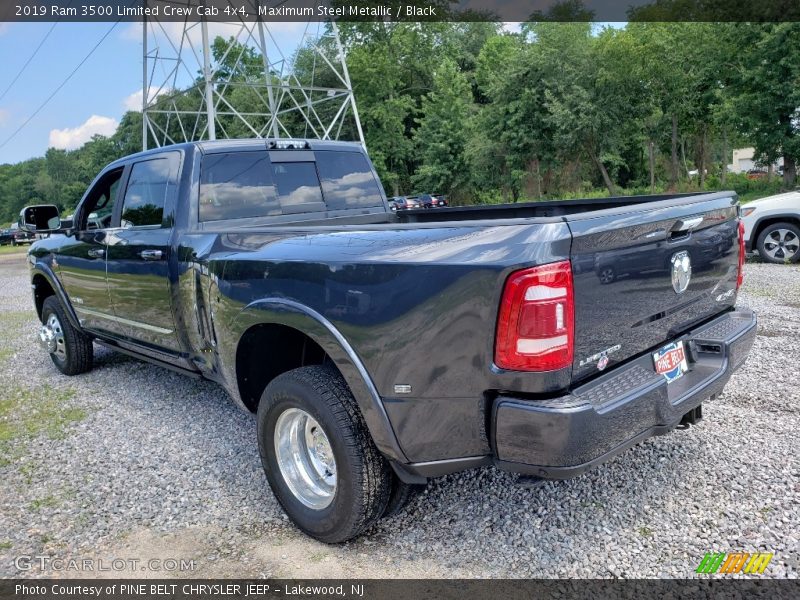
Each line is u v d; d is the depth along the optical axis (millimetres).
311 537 2832
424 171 42062
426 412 2346
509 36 55125
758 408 3973
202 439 4047
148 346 4324
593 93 31078
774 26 25016
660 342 2711
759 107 26188
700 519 2783
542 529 2791
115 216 4449
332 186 4523
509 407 2141
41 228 5391
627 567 2490
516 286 2059
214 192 3881
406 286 2311
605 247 2262
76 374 5781
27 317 9711
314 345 3092
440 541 2754
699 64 29891
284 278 2775
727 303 3230
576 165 36750
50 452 3963
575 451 2104
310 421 2828
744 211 9883
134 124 69125
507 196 40969
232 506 3172
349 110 46562
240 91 42344
